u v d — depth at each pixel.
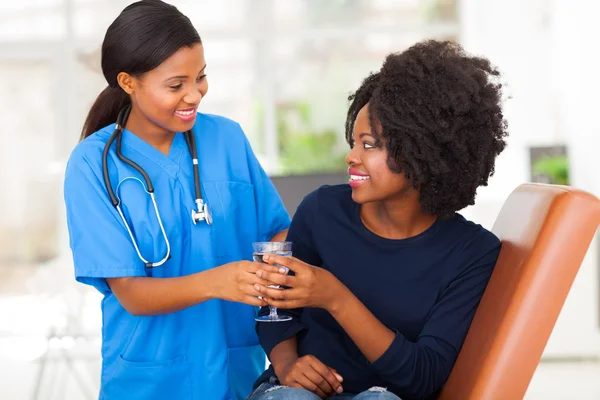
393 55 1.48
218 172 1.73
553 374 3.76
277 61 7.77
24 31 7.17
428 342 1.44
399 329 1.49
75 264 1.56
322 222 1.56
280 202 1.87
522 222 1.46
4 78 7.15
